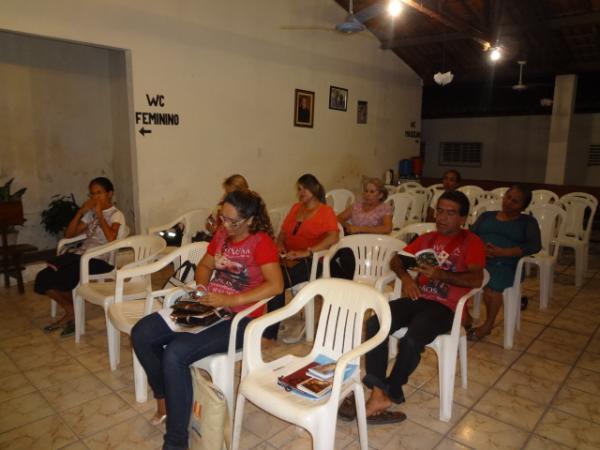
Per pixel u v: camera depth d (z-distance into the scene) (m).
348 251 3.39
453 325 2.24
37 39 4.80
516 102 8.45
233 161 5.61
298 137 6.43
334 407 1.64
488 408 2.37
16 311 3.69
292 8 6.02
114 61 5.15
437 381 2.66
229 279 2.19
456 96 9.09
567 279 4.71
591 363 2.87
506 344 3.07
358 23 4.20
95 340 3.16
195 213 4.55
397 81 8.13
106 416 2.29
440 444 2.09
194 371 1.91
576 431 2.19
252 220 2.13
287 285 3.06
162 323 2.07
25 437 2.12
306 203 3.38
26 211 4.96
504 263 3.10
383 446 2.07
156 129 4.79
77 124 5.20
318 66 6.55
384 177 8.22
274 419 2.29
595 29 5.98
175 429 1.87
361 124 7.52
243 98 5.60
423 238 2.62
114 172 5.55
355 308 1.99
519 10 5.84
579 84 7.65
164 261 2.70
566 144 7.29
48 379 2.64
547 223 4.00
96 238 3.45
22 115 4.81
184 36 4.89
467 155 9.77
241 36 5.46
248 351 1.90
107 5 4.26
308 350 3.02
